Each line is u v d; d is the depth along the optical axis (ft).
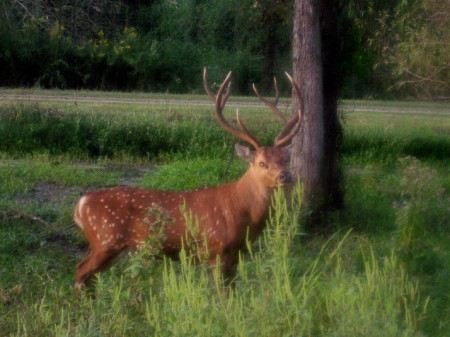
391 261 24.58
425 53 55.06
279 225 22.31
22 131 56.75
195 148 56.13
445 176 51.24
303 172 35.55
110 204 26.37
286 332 19.03
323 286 23.45
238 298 20.33
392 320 19.30
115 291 22.80
